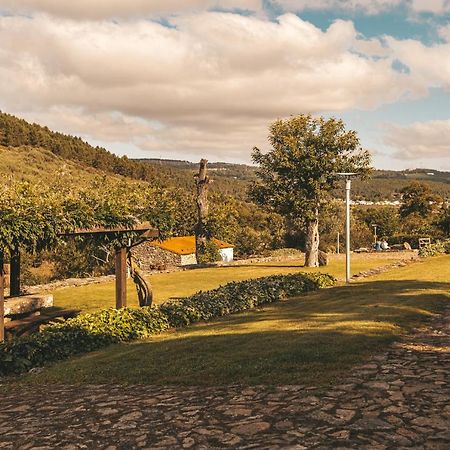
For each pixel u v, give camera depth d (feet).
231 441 18.30
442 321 40.68
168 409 22.99
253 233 235.81
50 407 25.98
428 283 69.21
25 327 49.73
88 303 74.13
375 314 43.52
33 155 344.28
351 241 200.03
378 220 256.32
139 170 485.97
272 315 51.98
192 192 264.31
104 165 455.22
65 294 83.35
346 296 62.28
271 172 127.34
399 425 18.58
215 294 62.03
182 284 97.76
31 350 38.29
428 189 316.40
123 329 45.80
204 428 19.90
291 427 19.07
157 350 37.14
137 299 77.92
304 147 123.03
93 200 51.90
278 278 75.92
